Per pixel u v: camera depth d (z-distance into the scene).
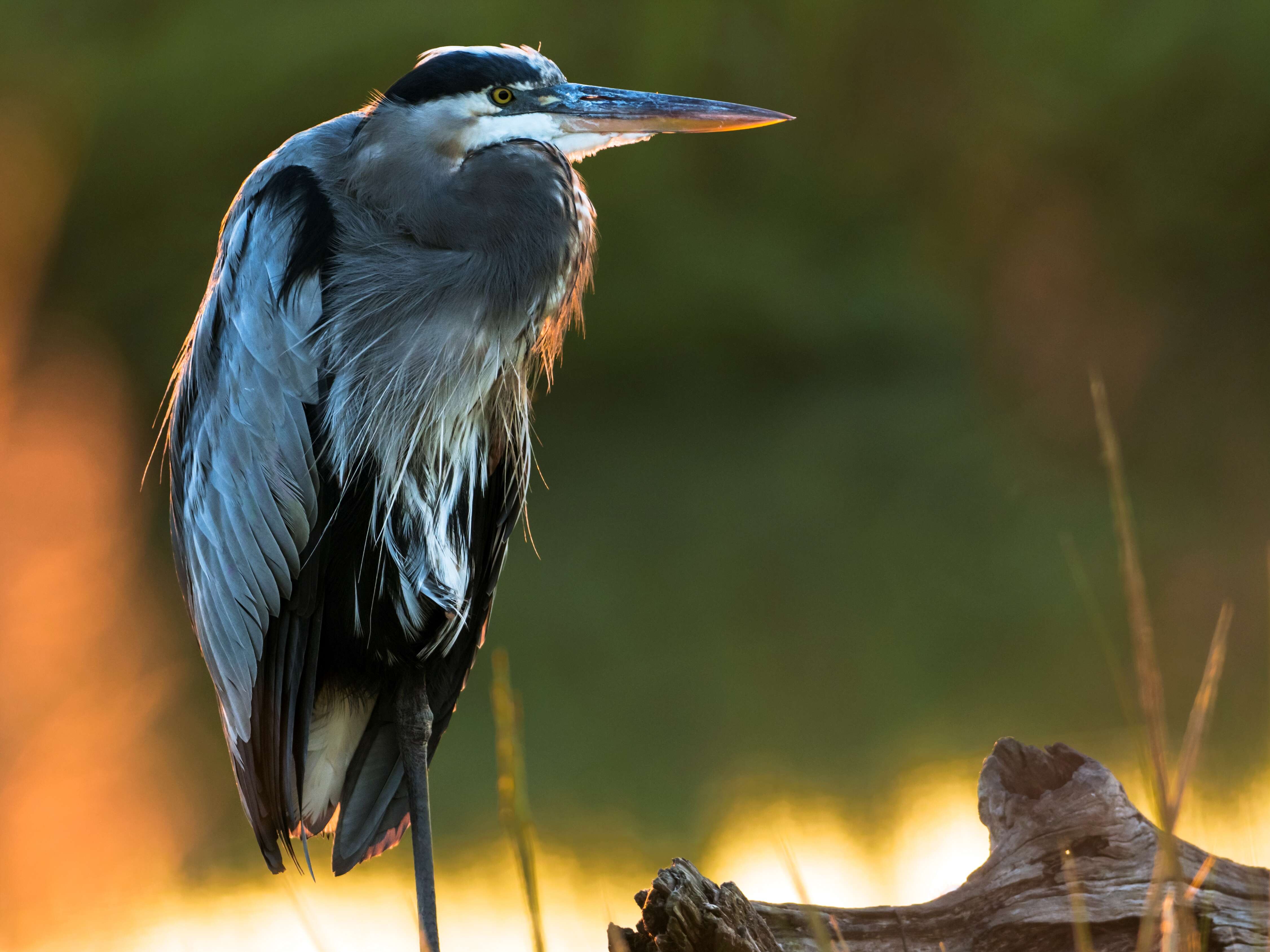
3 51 26.39
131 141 27.14
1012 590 15.25
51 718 10.67
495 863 8.64
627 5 33.72
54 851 8.85
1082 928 3.69
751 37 37.09
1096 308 32.97
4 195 13.89
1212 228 31.58
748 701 12.33
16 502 13.70
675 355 36.03
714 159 37.66
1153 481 19.86
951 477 22.42
